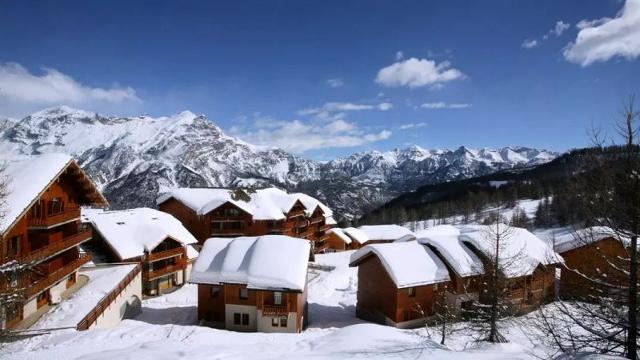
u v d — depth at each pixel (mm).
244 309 35375
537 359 14891
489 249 35406
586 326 12609
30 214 29266
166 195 74188
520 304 31344
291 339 26562
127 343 23469
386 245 38812
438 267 36906
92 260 46062
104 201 38094
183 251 53812
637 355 12141
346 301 47719
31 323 27203
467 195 175750
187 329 27672
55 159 31125
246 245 38812
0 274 23391
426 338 25297
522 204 137625
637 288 11797
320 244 88188
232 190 76312
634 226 11531
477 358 15508
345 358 17703
